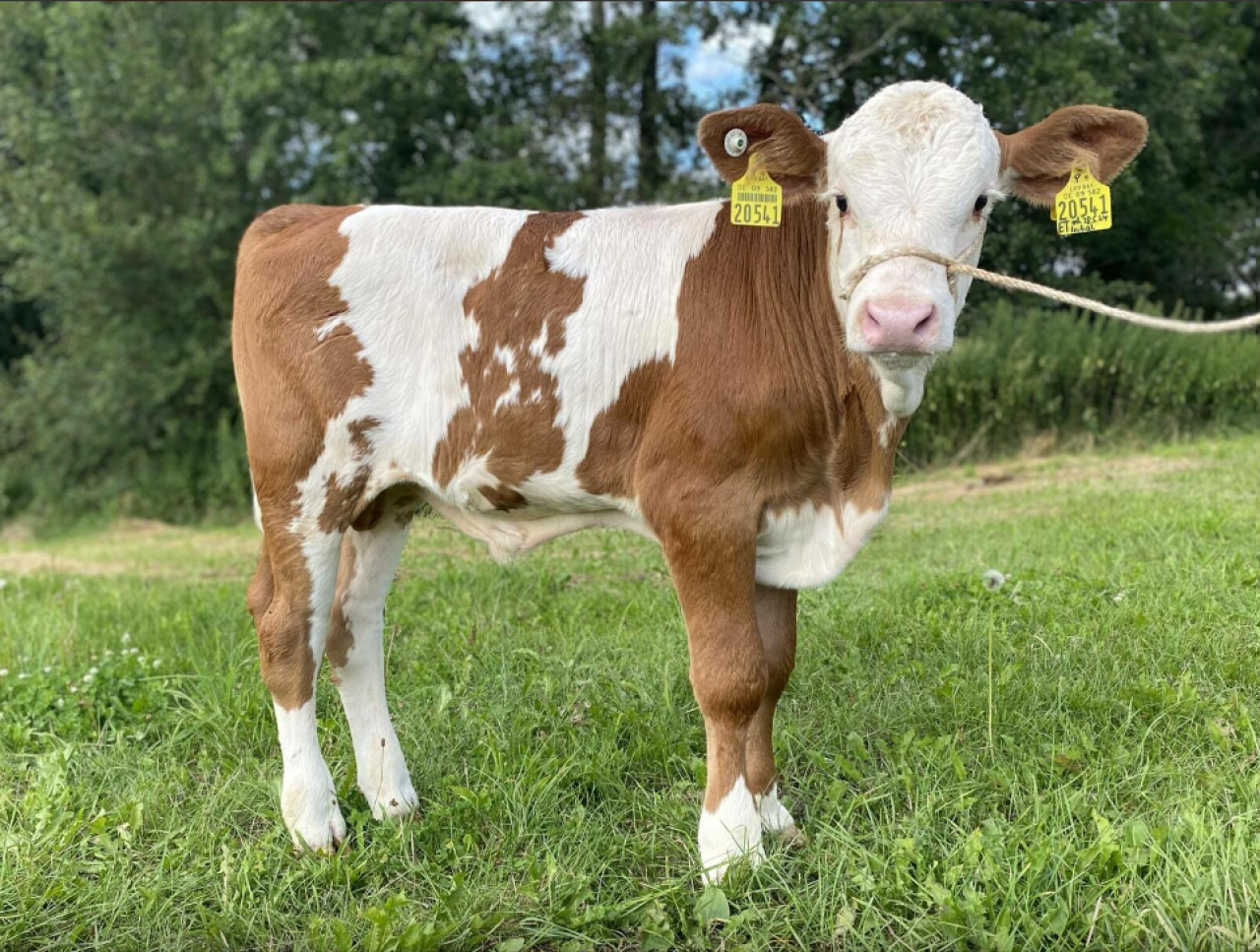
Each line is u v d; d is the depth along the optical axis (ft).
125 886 9.00
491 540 10.62
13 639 16.37
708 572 8.99
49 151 50.57
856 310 7.99
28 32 53.78
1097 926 7.79
